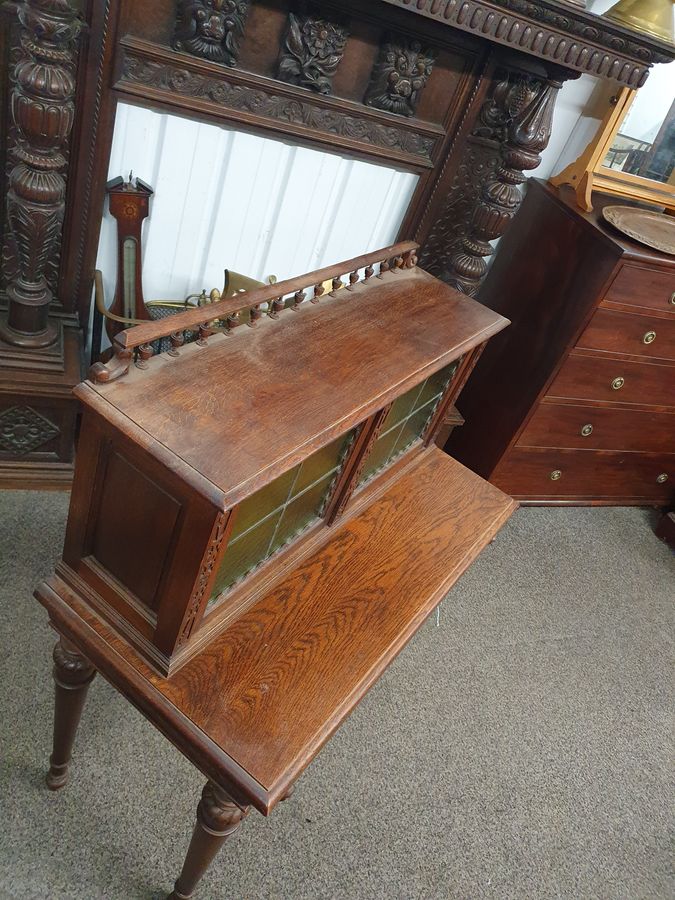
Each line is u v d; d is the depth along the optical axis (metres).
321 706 1.14
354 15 1.78
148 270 2.17
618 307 2.22
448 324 1.53
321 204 2.19
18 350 1.86
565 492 2.88
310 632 1.26
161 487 0.96
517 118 2.00
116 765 1.57
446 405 1.78
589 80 2.28
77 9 1.56
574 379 2.41
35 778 1.50
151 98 1.74
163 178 1.96
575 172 2.35
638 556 2.83
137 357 1.13
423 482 1.77
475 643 2.20
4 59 1.58
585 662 2.27
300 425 1.07
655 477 2.99
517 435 2.53
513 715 2.01
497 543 2.64
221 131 1.92
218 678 1.14
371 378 1.24
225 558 1.11
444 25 1.86
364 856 1.57
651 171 2.46
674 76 2.22
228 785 1.04
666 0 1.87
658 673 2.32
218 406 1.04
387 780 1.73
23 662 1.68
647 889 1.70
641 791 1.93
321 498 1.40
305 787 1.66
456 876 1.59
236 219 2.13
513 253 2.53
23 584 1.83
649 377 2.52
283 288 1.29
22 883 1.34
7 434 1.95
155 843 1.47
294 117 1.92
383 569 1.46
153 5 1.63
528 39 1.71
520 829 1.73
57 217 1.71
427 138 2.12
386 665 1.27
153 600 1.09
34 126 1.51
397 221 2.37
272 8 1.72
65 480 2.08
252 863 1.49
